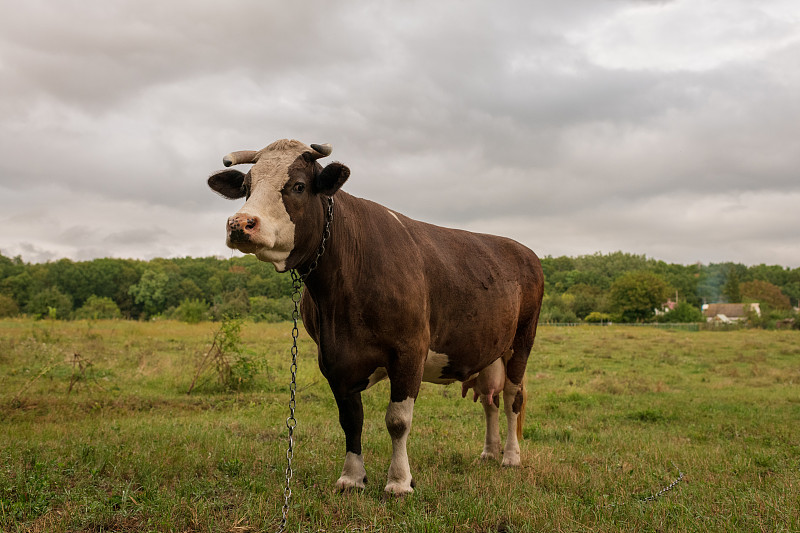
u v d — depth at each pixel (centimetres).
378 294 456
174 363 1380
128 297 9044
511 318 586
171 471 509
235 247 388
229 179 464
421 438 728
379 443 659
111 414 838
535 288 642
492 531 410
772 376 1627
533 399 1173
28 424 734
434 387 1225
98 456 536
